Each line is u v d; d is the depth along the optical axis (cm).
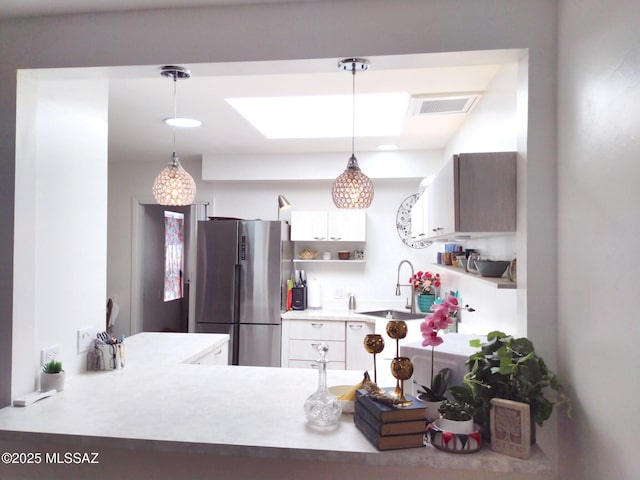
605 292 122
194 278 512
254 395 179
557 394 150
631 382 109
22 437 143
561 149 152
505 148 223
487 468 127
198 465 150
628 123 110
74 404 167
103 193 224
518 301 167
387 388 163
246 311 430
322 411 148
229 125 358
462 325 331
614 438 117
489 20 161
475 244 295
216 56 172
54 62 177
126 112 326
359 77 255
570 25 145
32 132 180
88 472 154
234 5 172
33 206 179
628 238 110
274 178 461
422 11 164
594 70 128
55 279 191
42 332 184
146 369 217
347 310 477
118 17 176
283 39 170
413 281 456
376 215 489
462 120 337
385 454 129
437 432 133
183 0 168
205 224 435
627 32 111
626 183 111
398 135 384
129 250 512
